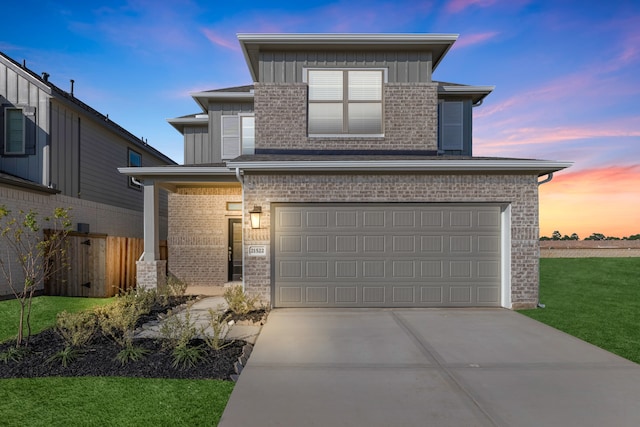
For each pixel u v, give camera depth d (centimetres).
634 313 870
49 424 377
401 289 930
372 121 1123
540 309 908
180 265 1311
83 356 550
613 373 513
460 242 933
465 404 425
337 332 709
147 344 603
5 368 512
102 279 1094
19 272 1084
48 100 1262
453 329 730
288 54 1120
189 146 1488
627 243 2312
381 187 925
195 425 380
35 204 1162
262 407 416
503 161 883
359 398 439
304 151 1105
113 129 1590
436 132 1113
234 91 1386
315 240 931
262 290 916
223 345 606
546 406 421
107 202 1599
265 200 921
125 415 397
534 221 921
